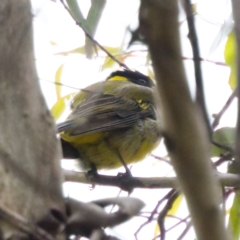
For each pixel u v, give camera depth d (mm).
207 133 2664
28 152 3539
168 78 2395
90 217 3590
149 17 2330
